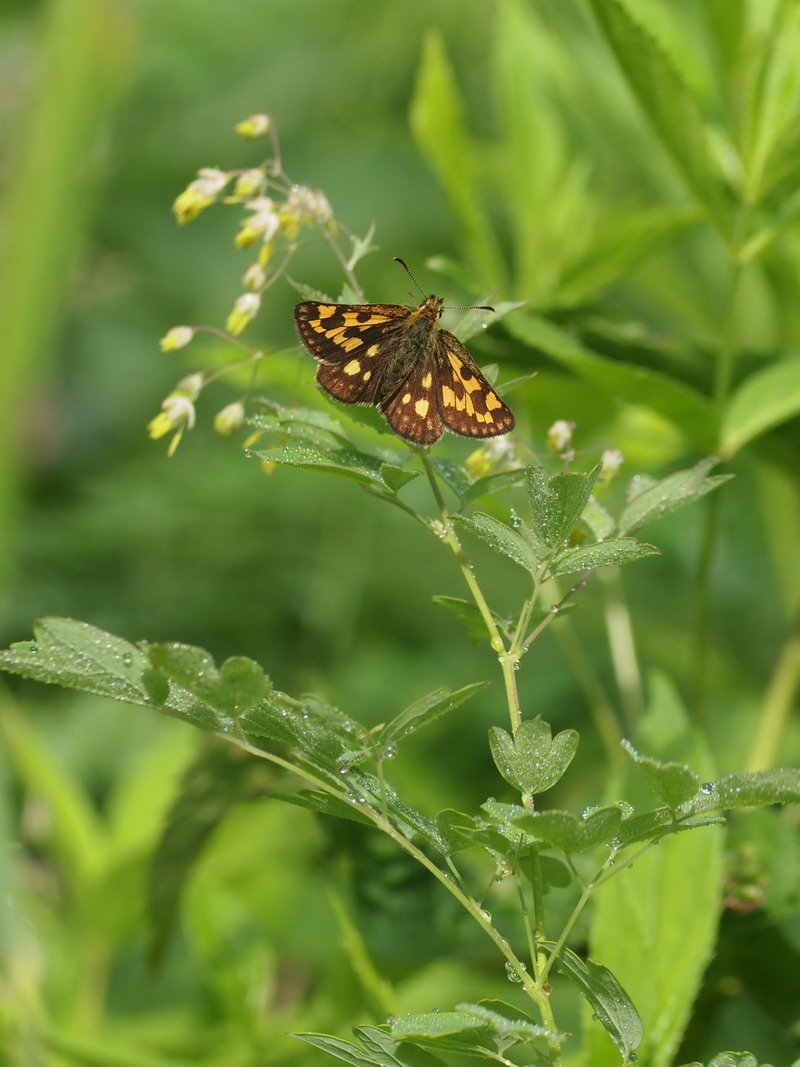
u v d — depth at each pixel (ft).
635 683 2.98
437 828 2.66
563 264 3.02
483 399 2.74
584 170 3.13
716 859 2.81
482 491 2.70
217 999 2.99
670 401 2.89
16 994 2.83
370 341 2.74
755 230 2.96
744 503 3.96
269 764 2.86
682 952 2.79
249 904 3.09
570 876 2.69
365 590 4.37
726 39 2.91
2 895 2.70
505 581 4.12
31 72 2.54
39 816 3.07
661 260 3.17
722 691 3.25
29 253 2.53
